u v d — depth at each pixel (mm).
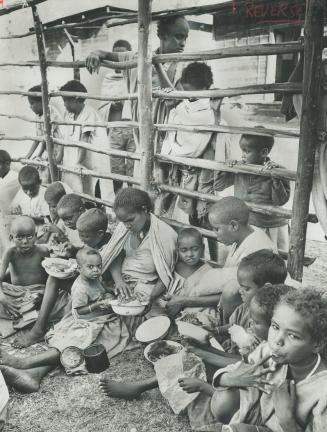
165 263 2605
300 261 2213
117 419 2064
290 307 1516
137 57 2801
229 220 2287
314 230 2295
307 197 2123
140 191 2621
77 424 2043
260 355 1783
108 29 2992
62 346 2480
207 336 2180
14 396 2242
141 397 2197
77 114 3346
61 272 2648
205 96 2475
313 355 1576
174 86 2734
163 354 2281
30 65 3496
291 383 1598
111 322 2574
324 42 1931
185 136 2664
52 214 3326
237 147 2525
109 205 3277
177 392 2057
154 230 2633
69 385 2309
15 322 2816
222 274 2387
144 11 2572
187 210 2793
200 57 2436
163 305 2592
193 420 1987
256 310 1784
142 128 2787
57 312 2805
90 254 2564
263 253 2043
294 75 2115
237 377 1722
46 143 3564
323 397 1514
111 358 2504
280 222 2387
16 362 2324
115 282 2709
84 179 3459
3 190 3543
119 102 3125
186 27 2559
